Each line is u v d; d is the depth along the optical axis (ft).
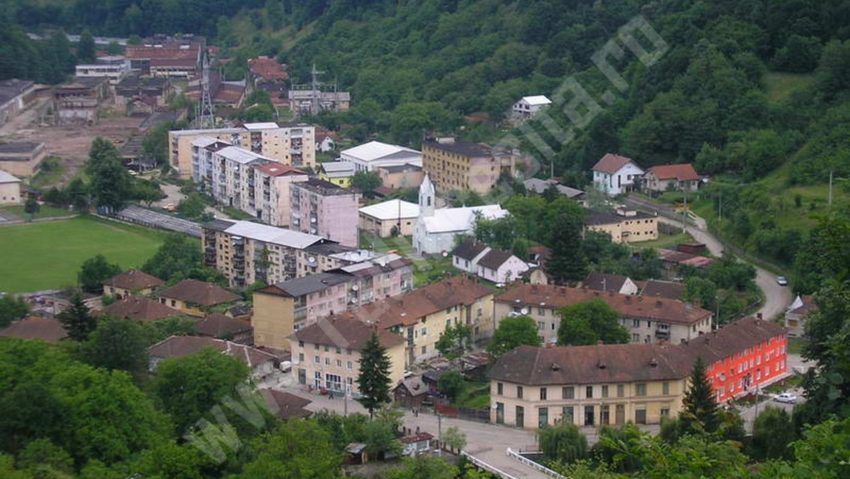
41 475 488.44
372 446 593.01
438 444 618.03
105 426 538.88
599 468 495.00
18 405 528.22
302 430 529.86
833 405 531.91
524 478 573.33
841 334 266.16
